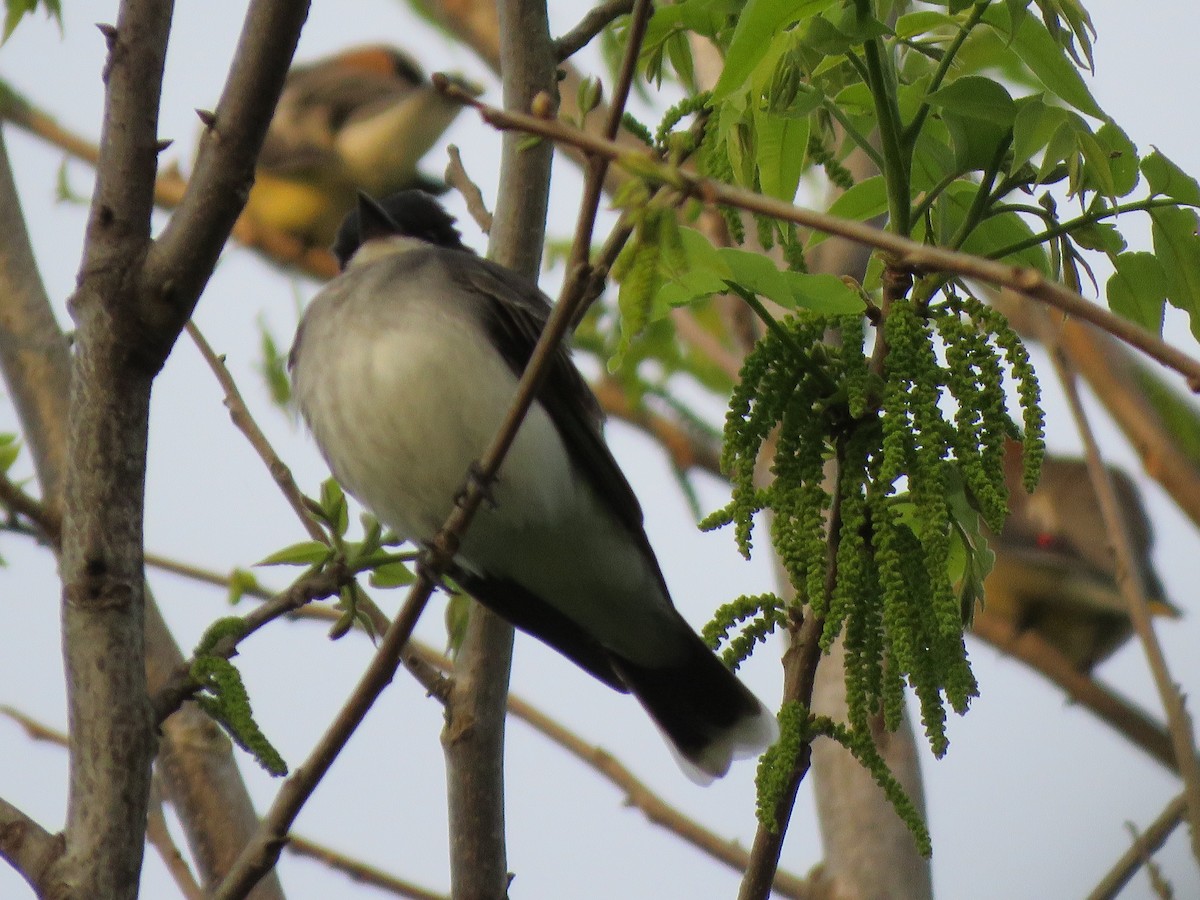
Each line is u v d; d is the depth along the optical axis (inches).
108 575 239.6
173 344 246.8
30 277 331.3
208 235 244.2
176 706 241.3
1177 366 148.1
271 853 239.3
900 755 336.2
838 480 235.1
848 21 231.5
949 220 271.9
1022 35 247.1
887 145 244.7
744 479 231.1
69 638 238.8
